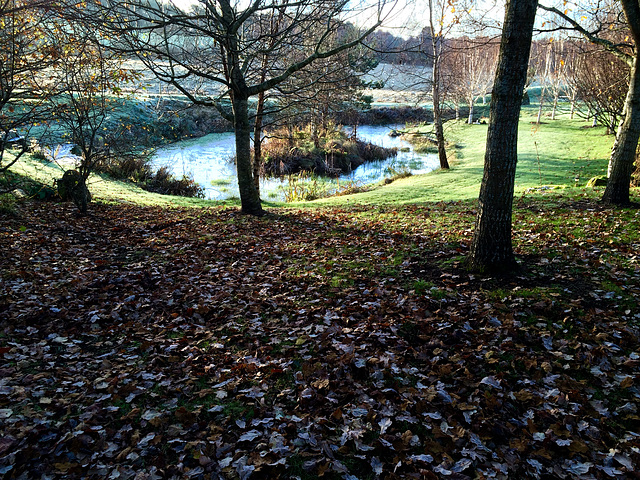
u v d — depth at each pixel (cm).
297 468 285
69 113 1064
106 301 564
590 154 2466
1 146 787
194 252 802
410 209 1275
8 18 756
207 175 2491
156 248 832
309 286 606
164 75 995
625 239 721
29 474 270
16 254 725
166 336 474
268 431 319
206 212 1301
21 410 329
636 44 896
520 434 315
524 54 514
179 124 3581
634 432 320
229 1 1046
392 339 446
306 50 1548
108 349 447
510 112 544
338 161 2898
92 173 1889
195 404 353
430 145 3650
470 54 3950
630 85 934
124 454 293
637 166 1426
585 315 477
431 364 402
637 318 468
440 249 739
